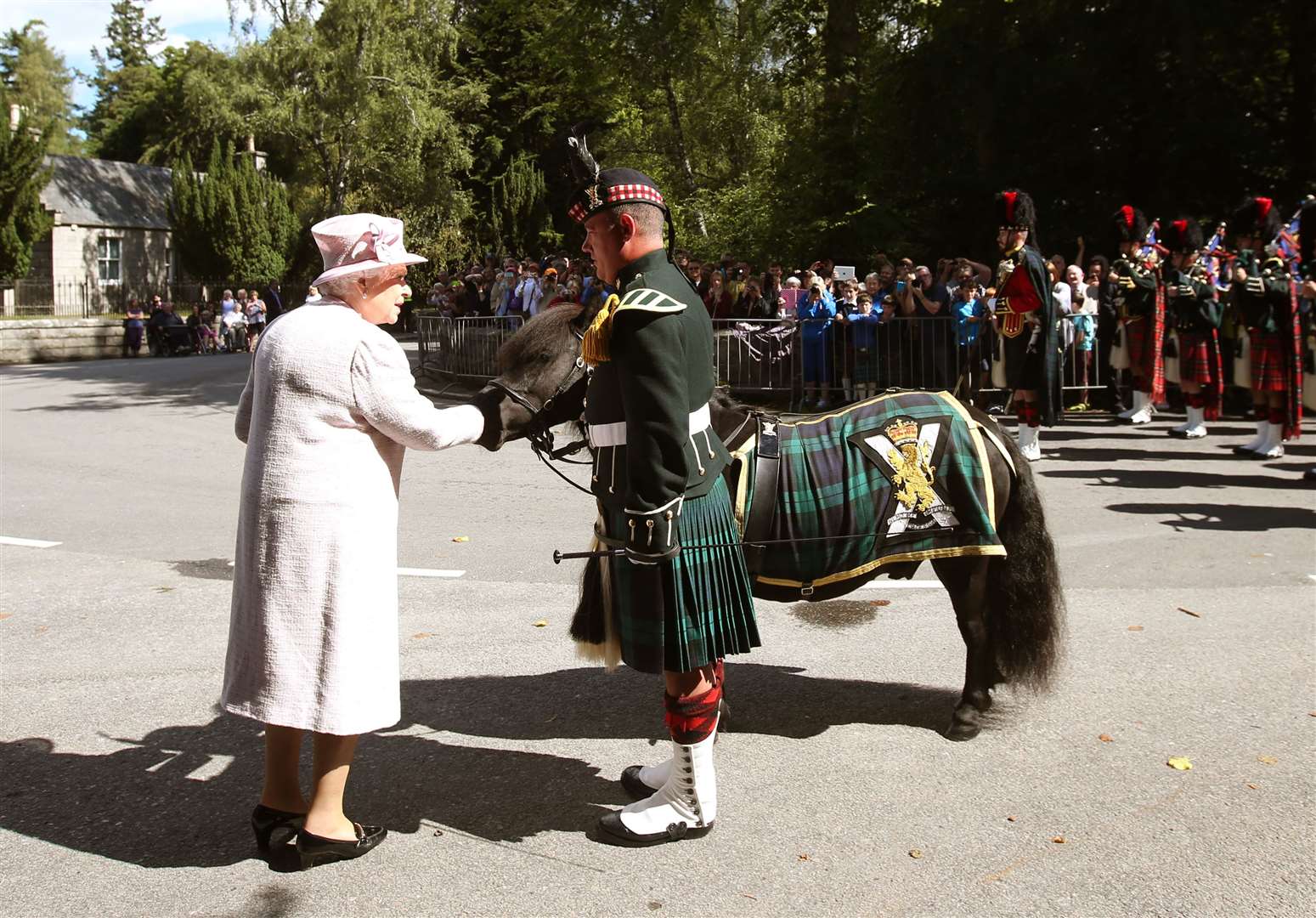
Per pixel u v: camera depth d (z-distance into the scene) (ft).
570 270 58.75
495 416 13.11
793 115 74.23
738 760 14.42
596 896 11.34
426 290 129.18
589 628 13.37
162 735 15.31
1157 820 12.67
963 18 60.29
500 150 135.54
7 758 14.62
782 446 13.79
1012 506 14.61
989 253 61.31
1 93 114.11
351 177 124.47
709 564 12.16
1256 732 14.92
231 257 121.60
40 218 110.01
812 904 11.15
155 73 221.87
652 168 103.24
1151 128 58.39
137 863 12.05
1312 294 30.91
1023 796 13.30
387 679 11.68
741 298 50.08
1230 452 36.63
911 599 21.07
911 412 14.39
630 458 11.47
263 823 11.96
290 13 115.65
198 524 28.43
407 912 11.07
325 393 11.28
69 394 62.49
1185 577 22.26
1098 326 46.14
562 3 77.41
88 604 21.39
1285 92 62.18
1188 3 54.49
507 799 13.47
